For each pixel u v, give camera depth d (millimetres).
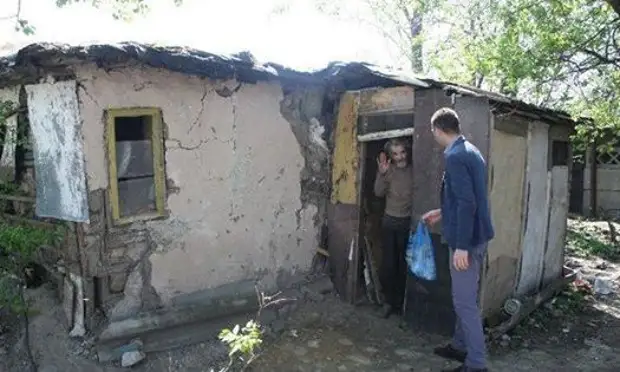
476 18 10039
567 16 7941
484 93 5312
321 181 6266
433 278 5125
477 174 4148
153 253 4910
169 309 4961
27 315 4652
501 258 5559
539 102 8648
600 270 8375
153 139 4871
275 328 5414
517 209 5777
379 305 6098
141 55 4211
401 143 5777
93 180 4500
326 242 6383
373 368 4734
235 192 5461
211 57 4684
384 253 6152
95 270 4598
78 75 4340
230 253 5473
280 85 5727
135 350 4555
